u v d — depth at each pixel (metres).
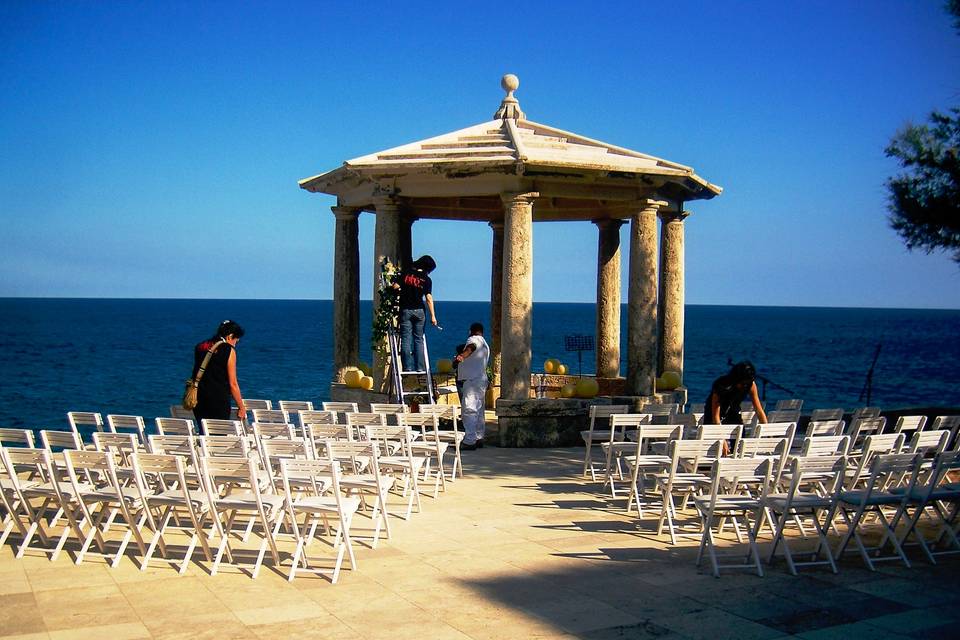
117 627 5.78
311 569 7.17
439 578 6.95
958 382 55.03
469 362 14.43
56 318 153.00
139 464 7.34
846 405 41.47
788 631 5.73
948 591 6.64
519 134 15.88
